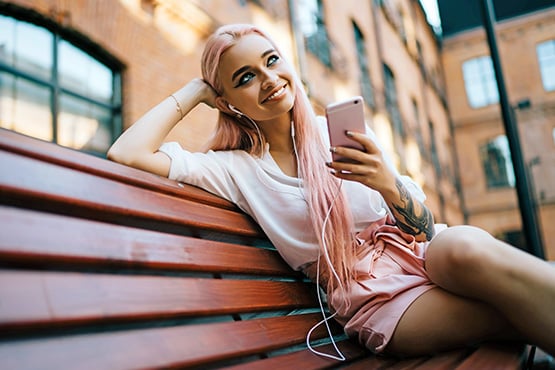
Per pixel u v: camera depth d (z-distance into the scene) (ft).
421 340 4.10
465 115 72.02
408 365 3.83
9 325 2.01
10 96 13.34
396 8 52.85
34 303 2.16
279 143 5.25
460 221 67.87
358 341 4.73
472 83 72.33
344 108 4.15
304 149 5.02
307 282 5.39
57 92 14.66
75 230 2.68
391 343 4.22
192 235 4.11
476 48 72.23
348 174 4.29
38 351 2.08
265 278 4.75
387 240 4.86
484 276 3.70
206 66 5.09
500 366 3.35
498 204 69.15
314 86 28.94
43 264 2.42
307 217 4.85
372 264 4.68
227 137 5.31
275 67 4.91
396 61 49.29
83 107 15.51
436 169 59.36
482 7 17.10
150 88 17.39
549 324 3.62
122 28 16.48
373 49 42.55
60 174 2.89
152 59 17.63
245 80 4.87
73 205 2.86
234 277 4.46
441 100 68.08
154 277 3.06
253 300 3.99
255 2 23.65
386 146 41.78
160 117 4.79
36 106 14.05
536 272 3.66
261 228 5.11
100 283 2.60
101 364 2.27
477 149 71.31
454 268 3.82
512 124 15.94
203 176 4.79
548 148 66.54
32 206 2.64
